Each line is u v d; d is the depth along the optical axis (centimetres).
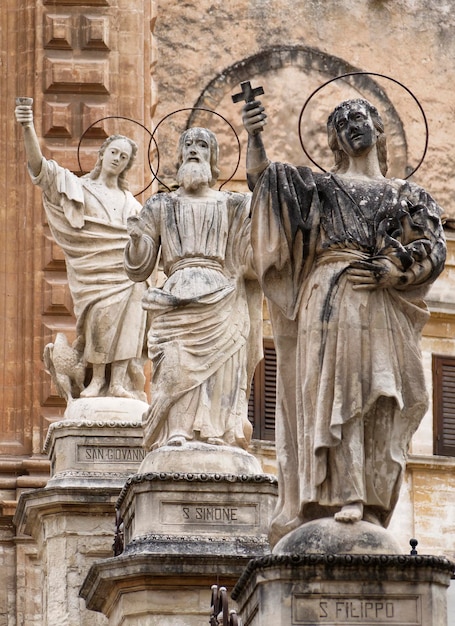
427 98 4347
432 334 4141
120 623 2511
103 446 2997
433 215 1889
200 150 2750
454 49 4394
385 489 1838
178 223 2711
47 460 3678
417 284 1873
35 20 3988
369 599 1747
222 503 2523
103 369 3161
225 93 4247
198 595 2472
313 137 4278
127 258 2734
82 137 3612
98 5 4012
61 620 2931
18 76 3972
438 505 4009
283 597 1744
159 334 2661
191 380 2633
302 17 4322
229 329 2667
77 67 3969
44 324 3819
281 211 1878
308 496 1831
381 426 1842
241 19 4288
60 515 2959
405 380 1855
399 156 4312
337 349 1839
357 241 1864
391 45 4359
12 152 3916
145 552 2467
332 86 4303
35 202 3878
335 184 1897
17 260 3859
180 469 2561
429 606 1747
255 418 3997
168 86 4222
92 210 3222
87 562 2948
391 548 1788
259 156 1914
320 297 1856
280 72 4288
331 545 1788
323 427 1823
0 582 3512
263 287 1891
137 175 3925
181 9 4266
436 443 4094
